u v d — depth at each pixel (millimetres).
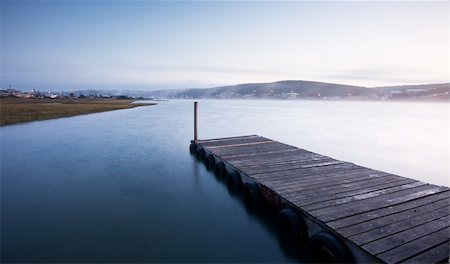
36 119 36750
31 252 5965
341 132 28000
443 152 18469
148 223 7430
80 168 13242
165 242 6422
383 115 54812
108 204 8789
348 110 74000
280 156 11164
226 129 29438
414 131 29281
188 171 12570
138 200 9133
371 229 4879
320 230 5277
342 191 6848
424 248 4262
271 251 6031
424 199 6262
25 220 7598
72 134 24562
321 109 78812
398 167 14617
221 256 5855
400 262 3955
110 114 49250
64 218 7723
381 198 6340
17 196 9500
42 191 10031
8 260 5660
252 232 6902
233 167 9719
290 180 7863
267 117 47344
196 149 15336
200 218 7742
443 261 3979
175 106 92188
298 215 5883
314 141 22453
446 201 6121
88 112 50906
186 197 9352
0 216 7863
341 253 4430
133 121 37125
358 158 16656
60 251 6012
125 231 6988
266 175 8438
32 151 17328
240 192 9180
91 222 7473
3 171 12734
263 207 7699
